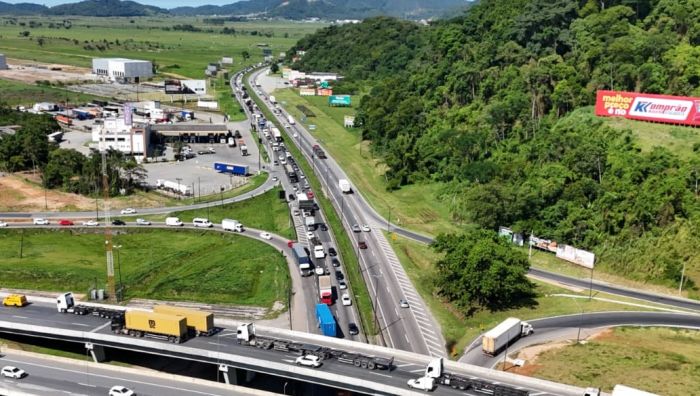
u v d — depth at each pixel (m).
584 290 161.38
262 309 154.25
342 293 161.38
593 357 125.44
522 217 191.75
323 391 119.12
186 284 169.62
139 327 122.06
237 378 120.81
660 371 118.62
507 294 150.12
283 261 181.38
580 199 184.75
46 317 133.00
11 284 167.50
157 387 111.12
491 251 151.00
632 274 167.25
